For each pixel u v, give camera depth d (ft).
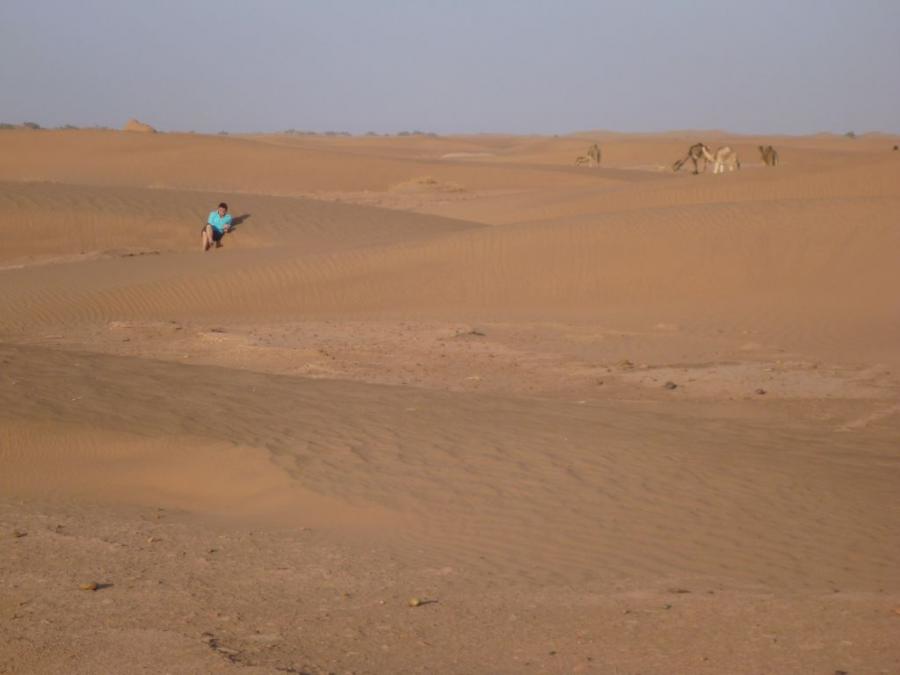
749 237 83.30
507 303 77.36
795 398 46.52
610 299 76.74
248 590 22.52
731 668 17.38
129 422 36.01
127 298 78.38
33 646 19.30
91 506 29.50
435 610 21.04
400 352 59.31
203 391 42.04
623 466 32.22
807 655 17.81
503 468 31.86
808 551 24.90
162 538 26.48
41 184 129.39
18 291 79.92
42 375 43.01
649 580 22.88
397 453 33.32
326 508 28.48
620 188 143.33
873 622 19.36
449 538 26.05
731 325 66.80
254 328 68.69
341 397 42.16
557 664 17.87
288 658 18.28
